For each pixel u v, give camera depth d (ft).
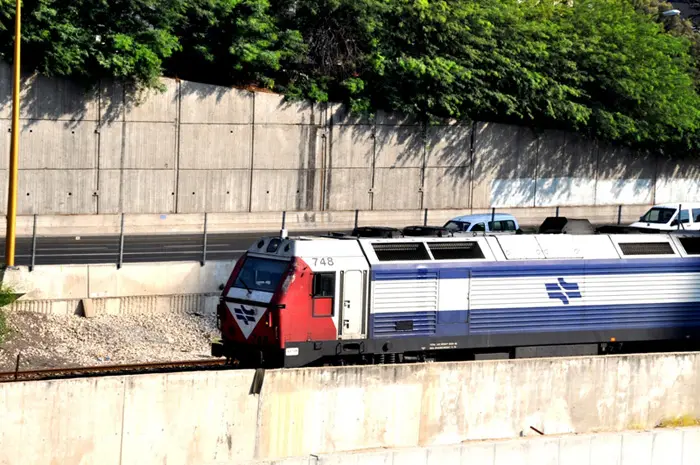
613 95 262.67
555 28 256.73
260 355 106.63
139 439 89.25
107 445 87.97
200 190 217.97
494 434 105.50
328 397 97.19
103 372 114.32
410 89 236.43
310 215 220.23
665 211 193.88
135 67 204.74
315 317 107.34
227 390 92.79
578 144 260.42
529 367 106.83
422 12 234.99
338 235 115.44
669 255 128.77
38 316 131.23
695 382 116.78
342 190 233.14
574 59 258.16
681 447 108.37
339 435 98.02
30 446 84.94
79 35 201.05
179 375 90.74
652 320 127.44
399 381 100.37
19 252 166.91
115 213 210.18
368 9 233.55
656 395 114.42
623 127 258.16
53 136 203.31
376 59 232.73
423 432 102.01
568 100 252.83
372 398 99.19
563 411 109.09
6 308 129.59
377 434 99.76
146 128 211.41
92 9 203.72
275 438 95.20
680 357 115.55
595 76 259.39
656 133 266.57
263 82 227.20
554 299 121.08
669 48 272.31
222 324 111.04
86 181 207.41
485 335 117.19
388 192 238.07
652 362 113.80
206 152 217.77
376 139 234.58
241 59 220.64
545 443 101.65
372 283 110.22
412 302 112.47
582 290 122.93
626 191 269.85
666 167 276.62
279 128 224.53
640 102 264.31
